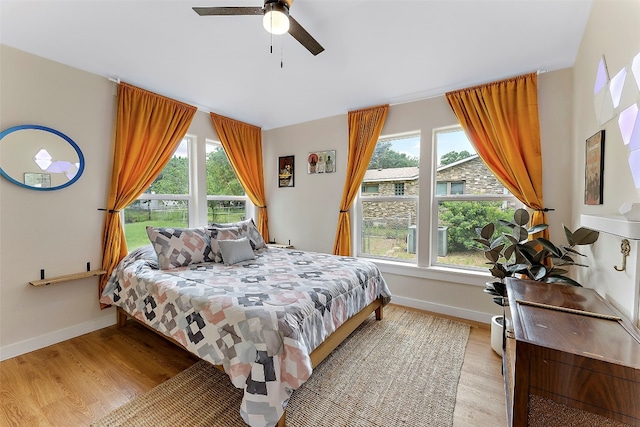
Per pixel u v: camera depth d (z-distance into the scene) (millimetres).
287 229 4172
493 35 2031
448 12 1834
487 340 2363
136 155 2727
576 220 2172
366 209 3592
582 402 821
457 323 2699
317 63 2477
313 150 3891
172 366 1983
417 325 2652
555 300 1296
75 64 2352
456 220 2998
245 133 4020
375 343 2303
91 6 1733
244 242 2814
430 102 3023
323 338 1760
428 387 1756
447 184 3039
